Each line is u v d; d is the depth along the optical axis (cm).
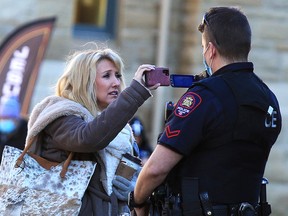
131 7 1541
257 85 634
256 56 1517
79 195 662
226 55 630
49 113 667
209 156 614
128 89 652
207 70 648
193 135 604
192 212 611
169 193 627
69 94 689
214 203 614
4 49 1284
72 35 1530
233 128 612
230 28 627
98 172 684
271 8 1523
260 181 643
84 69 689
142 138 1188
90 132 646
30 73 1289
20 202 661
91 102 688
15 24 1458
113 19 1578
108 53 699
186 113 607
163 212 622
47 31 1302
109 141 652
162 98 1503
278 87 1522
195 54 1505
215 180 614
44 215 658
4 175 675
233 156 614
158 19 1545
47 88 1472
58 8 1484
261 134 626
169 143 604
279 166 1506
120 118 646
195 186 614
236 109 612
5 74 1280
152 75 656
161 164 607
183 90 1517
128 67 1538
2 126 1154
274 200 1503
